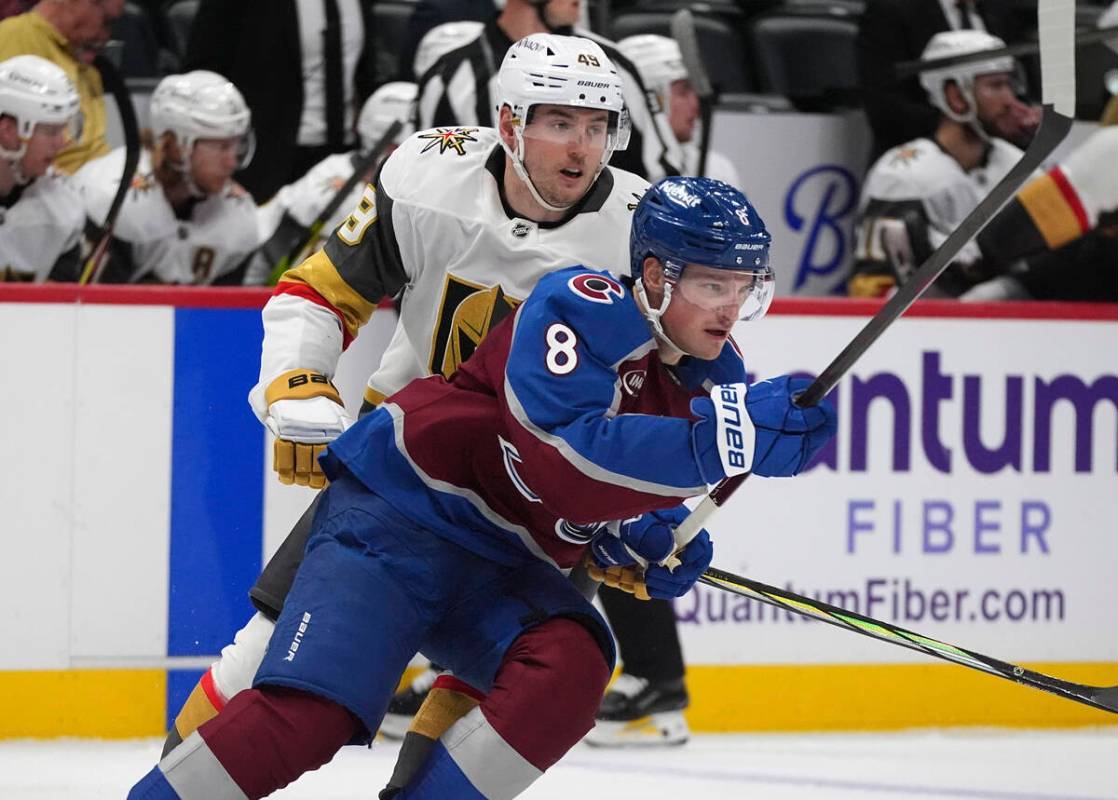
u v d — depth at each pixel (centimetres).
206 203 1606
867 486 1530
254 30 1744
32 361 1401
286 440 956
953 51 1791
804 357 1518
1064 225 1675
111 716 1430
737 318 857
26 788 1266
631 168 1516
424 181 983
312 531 895
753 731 1525
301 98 1753
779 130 1898
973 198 1762
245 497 1440
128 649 1429
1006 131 1769
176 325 1421
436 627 888
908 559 1541
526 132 935
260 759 812
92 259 1562
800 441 792
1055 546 1573
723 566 1505
